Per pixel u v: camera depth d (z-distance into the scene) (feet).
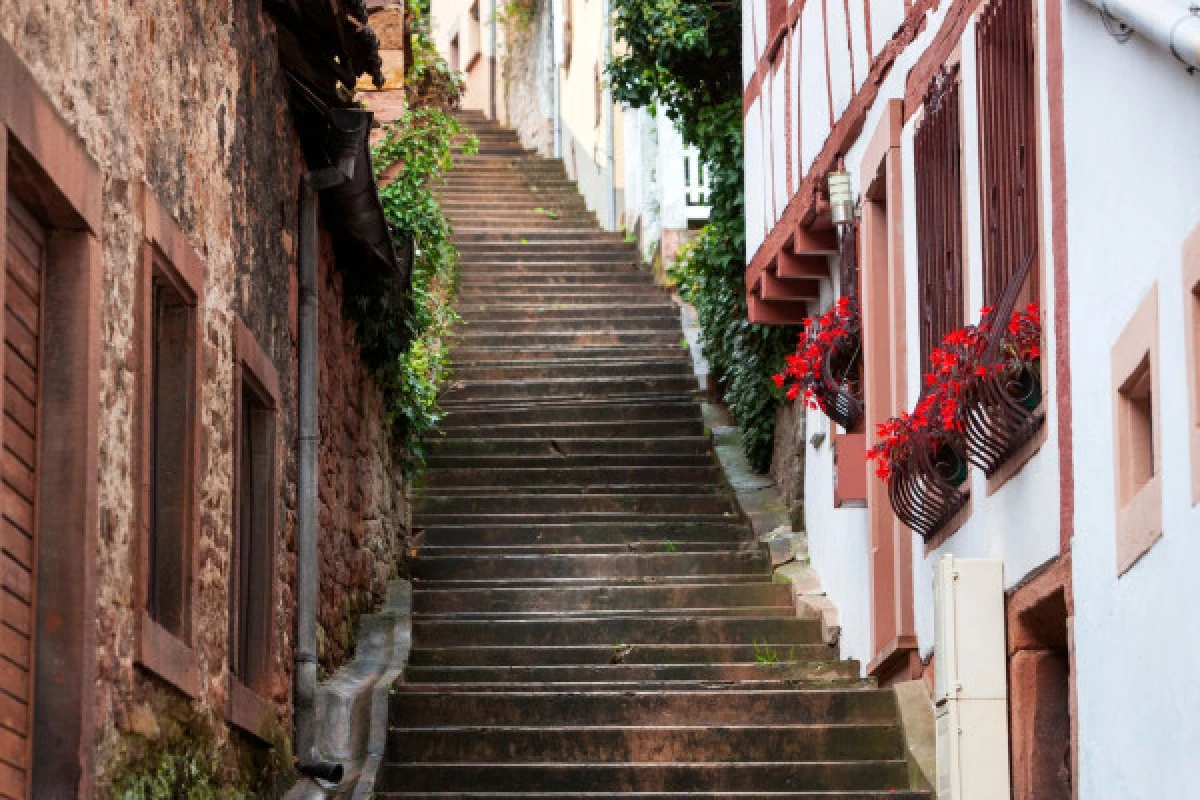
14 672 21.18
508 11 106.22
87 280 22.44
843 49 43.39
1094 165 27.04
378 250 43.47
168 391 28.04
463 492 58.18
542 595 49.49
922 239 37.42
